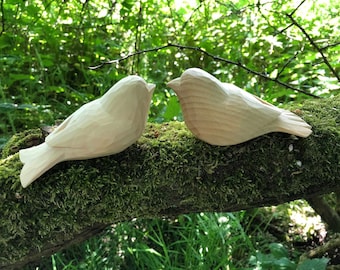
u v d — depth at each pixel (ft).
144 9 3.75
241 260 2.33
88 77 3.47
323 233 2.55
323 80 2.86
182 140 1.41
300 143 1.37
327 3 4.41
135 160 1.35
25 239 1.35
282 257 2.02
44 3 3.55
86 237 1.47
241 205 1.42
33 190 1.30
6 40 3.19
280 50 3.64
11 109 2.43
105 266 2.28
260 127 1.32
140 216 1.41
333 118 1.50
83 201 1.31
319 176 1.40
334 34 3.63
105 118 1.25
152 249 2.27
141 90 1.24
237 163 1.36
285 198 1.44
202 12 4.08
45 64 3.19
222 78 3.35
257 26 3.72
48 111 2.89
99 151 1.26
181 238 2.49
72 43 3.57
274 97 2.89
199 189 1.36
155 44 3.63
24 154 1.33
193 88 1.28
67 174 1.31
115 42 3.77
